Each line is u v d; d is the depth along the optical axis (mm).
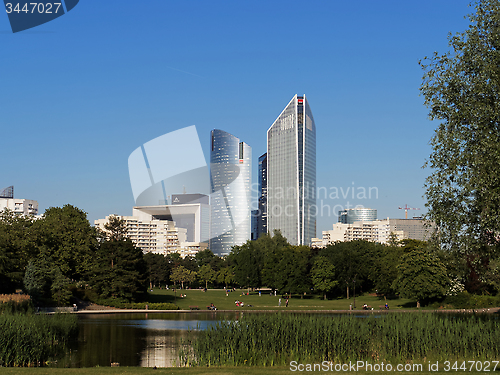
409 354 29438
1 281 78938
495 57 27953
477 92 27766
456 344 29203
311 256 149125
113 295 95562
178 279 189125
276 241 176375
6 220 99750
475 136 28109
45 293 85125
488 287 101688
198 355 30391
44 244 92312
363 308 98250
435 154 29078
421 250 99250
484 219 26562
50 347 37406
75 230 104312
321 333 30203
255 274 153750
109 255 98188
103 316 77000
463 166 28125
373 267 126938
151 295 128250
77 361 34062
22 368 23547
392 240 159750
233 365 28234
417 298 97750
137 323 62844
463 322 31812
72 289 94125
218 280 195875
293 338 30062
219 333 31234
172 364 31609
